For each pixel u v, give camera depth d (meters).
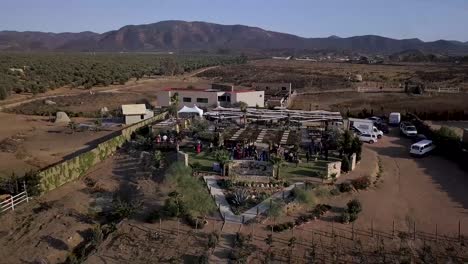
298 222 28.20
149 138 47.41
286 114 57.78
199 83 132.88
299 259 24.14
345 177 36.66
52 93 99.69
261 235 26.55
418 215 30.45
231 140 44.00
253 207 30.14
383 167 41.97
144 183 35.50
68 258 24.66
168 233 27.02
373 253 25.05
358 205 30.09
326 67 185.38
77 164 38.12
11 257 24.59
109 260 24.28
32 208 30.98
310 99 89.94
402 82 120.38
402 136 57.00
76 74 129.75
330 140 45.66
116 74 137.12
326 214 29.73
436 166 42.78
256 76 150.50
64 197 33.19
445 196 34.28
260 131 49.38
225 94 73.62
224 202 30.89
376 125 59.66
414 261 24.47
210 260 23.83
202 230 27.23
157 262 23.95
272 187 33.34
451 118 68.19
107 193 34.41
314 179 35.41
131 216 29.42
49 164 42.09
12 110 75.38
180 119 58.16
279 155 38.53
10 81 100.75
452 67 171.62
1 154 45.34
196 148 42.81
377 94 94.00
